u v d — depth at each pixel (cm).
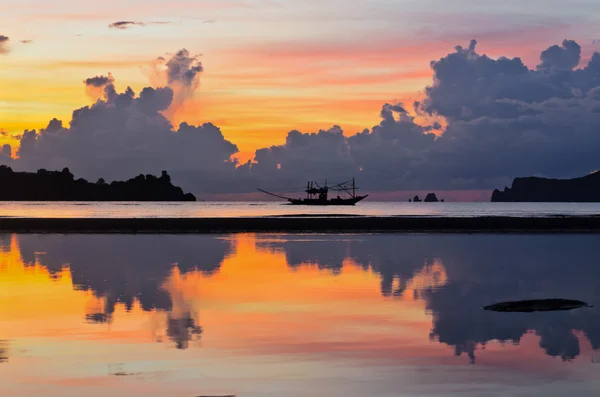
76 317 2117
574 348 1711
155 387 1389
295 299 2500
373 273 3297
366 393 1355
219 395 1344
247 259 3962
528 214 12512
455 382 1423
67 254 4275
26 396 1336
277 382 1422
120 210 16350
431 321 2062
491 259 3975
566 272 3350
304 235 6169
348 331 1917
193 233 6400
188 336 1847
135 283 2920
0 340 1791
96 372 1490
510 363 1571
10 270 3378
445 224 7175
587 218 7788
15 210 15750
